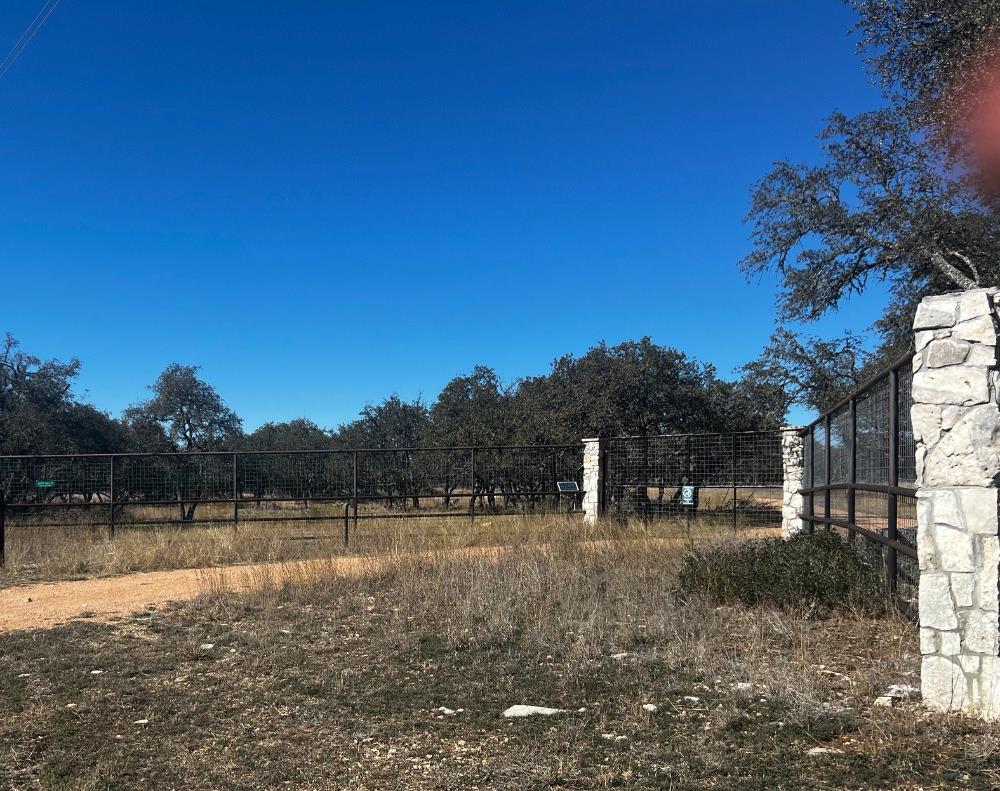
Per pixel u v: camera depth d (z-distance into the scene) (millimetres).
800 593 8133
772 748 4484
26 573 12797
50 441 26609
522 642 7191
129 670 6523
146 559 13500
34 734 4996
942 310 5191
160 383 40406
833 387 22250
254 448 37938
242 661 6805
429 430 28828
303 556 13992
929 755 4293
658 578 10148
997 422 4965
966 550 4988
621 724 4969
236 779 4262
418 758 4516
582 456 21672
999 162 13594
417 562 11352
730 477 19234
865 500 9141
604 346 26828
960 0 12406
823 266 18781
